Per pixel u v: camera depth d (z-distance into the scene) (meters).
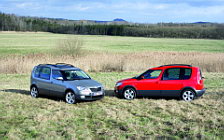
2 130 6.88
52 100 11.27
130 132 6.77
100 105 10.05
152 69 11.47
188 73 10.99
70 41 32.38
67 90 10.76
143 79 11.34
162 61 25.89
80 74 12.01
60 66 12.04
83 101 11.02
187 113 8.51
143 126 7.21
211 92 12.88
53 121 7.76
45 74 11.86
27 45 58.66
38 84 11.94
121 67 24.02
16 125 7.36
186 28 126.69
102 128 7.10
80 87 10.48
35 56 28.88
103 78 19.11
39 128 7.04
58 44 32.56
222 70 23.47
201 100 10.80
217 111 8.91
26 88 15.13
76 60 25.09
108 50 48.22
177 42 77.56
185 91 10.83
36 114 8.48
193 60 24.97
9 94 12.64
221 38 108.50
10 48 50.88
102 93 11.17
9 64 22.75
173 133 6.68
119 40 84.50
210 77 19.23
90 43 69.44
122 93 11.58
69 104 10.41
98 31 137.88
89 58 25.89
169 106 9.70
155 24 182.00
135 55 29.98
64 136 6.43
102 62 24.08
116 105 10.08
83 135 6.49
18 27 145.88
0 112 8.81
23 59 25.20
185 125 7.28
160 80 11.10
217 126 7.17
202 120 7.78
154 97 11.87
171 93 10.97
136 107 9.64
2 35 99.81
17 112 8.79
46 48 51.31
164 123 7.57
